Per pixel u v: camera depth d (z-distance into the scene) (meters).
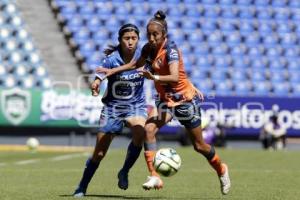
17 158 69.12
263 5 117.12
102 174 48.72
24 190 36.44
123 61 32.88
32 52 102.06
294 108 93.44
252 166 58.78
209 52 108.94
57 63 101.75
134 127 32.59
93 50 104.56
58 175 47.88
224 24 113.50
